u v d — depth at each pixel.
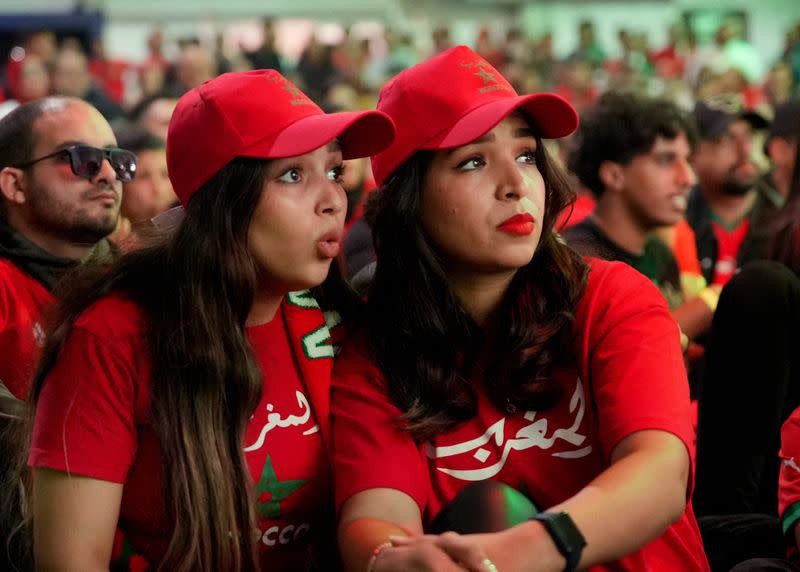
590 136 3.05
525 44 13.96
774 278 2.28
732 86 10.24
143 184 3.17
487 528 1.51
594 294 1.72
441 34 13.83
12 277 2.20
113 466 1.59
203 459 1.60
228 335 1.63
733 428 2.29
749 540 2.12
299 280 1.64
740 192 3.85
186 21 14.57
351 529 1.59
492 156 1.69
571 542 1.43
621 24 16.23
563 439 1.69
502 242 1.67
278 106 1.64
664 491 1.51
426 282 1.73
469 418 1.70
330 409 1.75
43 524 1.58
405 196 1.73
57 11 12.11
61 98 2.33
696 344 3.05
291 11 14.77
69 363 1.61
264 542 1.71
